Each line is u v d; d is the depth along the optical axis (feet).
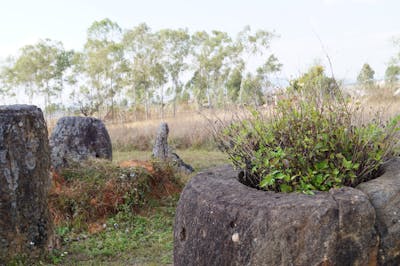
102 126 23.26
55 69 115.65
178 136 41.39
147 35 111.34
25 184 12.74
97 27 106.22
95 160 19.99
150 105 119.96
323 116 8.00
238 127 8.77
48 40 112.68
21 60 111.34
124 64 109.50
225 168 9.10
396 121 8.02
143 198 18.28
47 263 12.82
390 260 6.47
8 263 12.23
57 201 16.81
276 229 6.29
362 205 6.31
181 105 97.45
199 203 7.33
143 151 40.37
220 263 6.75
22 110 12.85
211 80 106.93
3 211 12.29
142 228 16.24
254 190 7.32
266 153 8.04
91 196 17.29
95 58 106.32
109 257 13.48
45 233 13.30
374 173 8.05
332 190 6.75
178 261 7.72
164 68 115.34
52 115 59.62
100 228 16.17
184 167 26.32
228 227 6.72
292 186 7.39
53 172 18.19
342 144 7.68
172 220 17.08
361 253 6.29
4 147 12.34
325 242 6.16
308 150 7.44
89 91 109.91
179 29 111.14
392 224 6.48
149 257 13.39
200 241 7.13
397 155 8.73
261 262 6.32
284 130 7.91
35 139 13.12
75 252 13.87
